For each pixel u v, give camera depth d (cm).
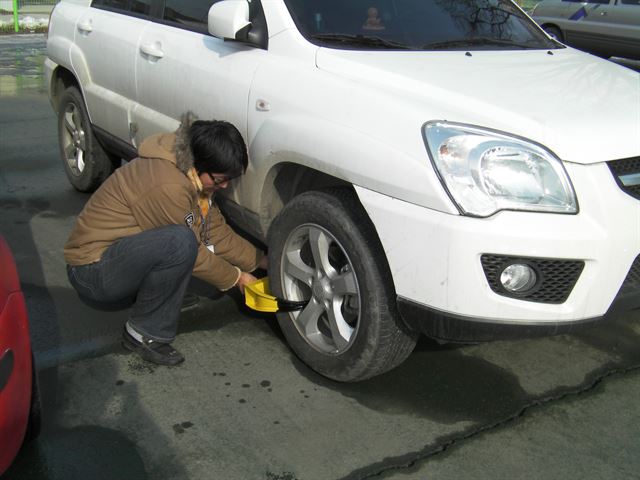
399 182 247
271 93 305
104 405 281
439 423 278
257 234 339
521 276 243
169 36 386
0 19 1731
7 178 564
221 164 284
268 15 324
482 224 235
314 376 306
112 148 471
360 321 273
